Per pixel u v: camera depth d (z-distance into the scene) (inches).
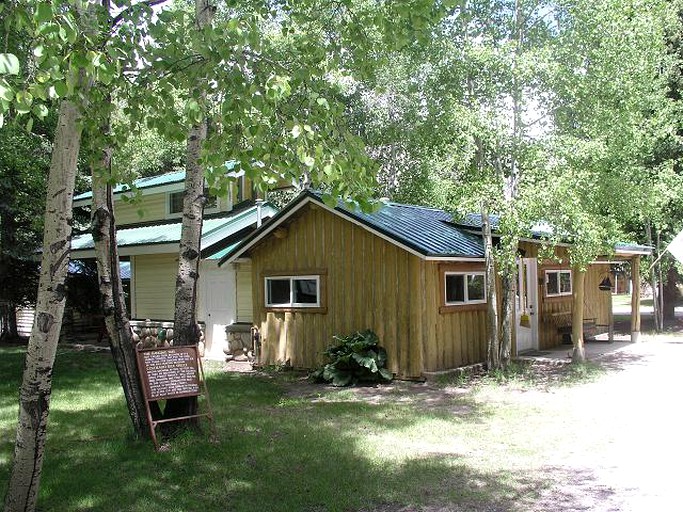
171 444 273.0
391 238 444.1
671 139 652.7
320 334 502.6
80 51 138.6
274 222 514.0
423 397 391.5
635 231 786.8
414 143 565.9
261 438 285.6
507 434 294.8
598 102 426.6
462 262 494.9
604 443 276.2
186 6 392.5
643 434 290.2
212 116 189.0
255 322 546.6
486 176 430.3
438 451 267.9
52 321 183.9
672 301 909.2
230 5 226.4
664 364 503.5
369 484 225.6
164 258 666.2
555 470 240.8
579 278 499.5
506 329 481.4
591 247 410.9
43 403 186.2
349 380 445.4
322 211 503.8
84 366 538.6
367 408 358.3
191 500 212.2
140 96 193.2
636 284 662.5
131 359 276.8
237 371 523.2
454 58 436.1
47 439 289.9
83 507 207.8
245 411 350.6
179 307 287.1
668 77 645.3
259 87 171.0
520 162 436.5
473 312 506.9
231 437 286.5
